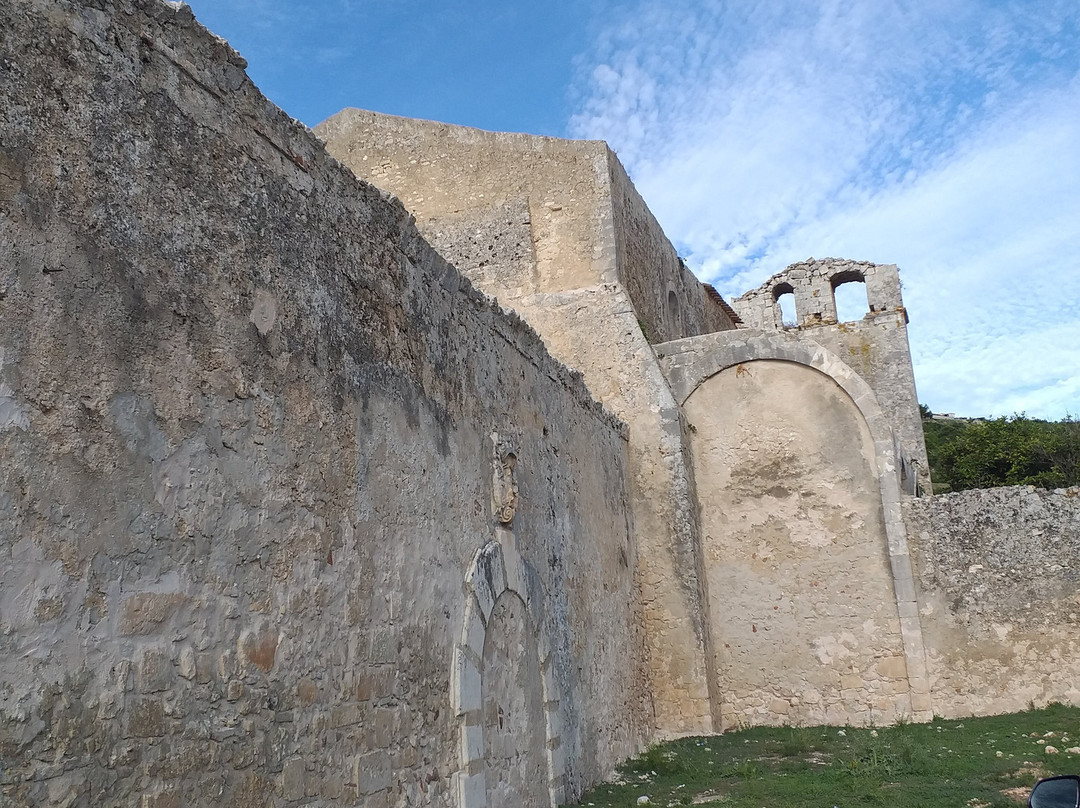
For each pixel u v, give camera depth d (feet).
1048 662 35.73
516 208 47.62
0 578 9.86
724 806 22.85
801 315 75.72
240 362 14.29
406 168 49.75
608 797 25.94
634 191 52.80
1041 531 36.96
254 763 13.23
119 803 10.85
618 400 40.60
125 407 11.92
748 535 41.01
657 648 37.52
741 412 42.42
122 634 11.32
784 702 38.86
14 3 11.22
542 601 26.16
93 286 11.69
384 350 18.95
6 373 10.32
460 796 19.22
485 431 23.85
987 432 83.35
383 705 16.98
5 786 9.50
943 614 37.50
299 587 14.93
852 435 40.65
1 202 10.57
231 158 14.96
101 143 12.23
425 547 19.52
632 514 38.65
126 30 13.03
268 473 14.56
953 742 29.81
